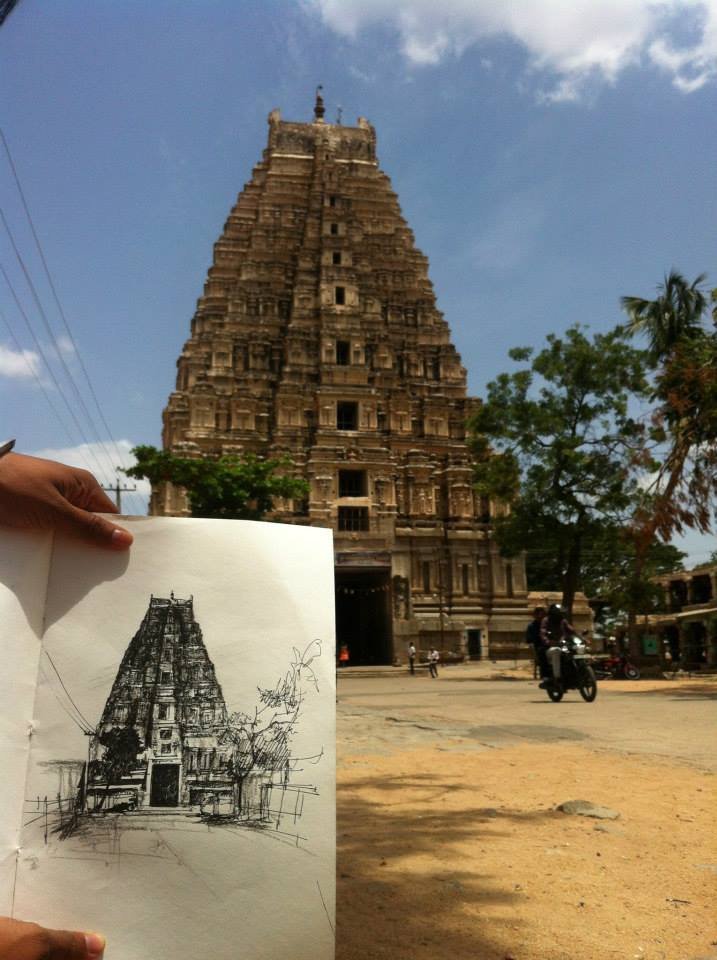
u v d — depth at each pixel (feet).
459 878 14.10
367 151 217.77
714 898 13.07
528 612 164.55
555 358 109.70
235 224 198.70
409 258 203.10
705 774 24.82
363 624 167.63
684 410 71.87
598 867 14.74
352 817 19.16
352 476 165.78
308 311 179.83
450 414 181.78
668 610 162.71
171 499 153.28
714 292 72.59
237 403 168.45
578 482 109.70
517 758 28.73
